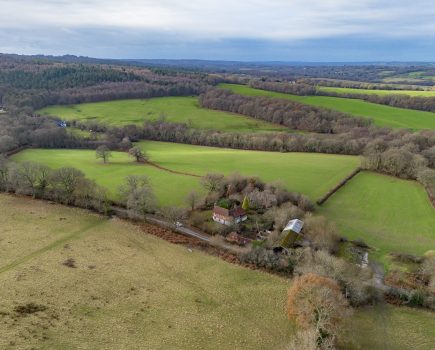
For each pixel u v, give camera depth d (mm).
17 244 75750
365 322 57000
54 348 48781
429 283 65562
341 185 106938
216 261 73062
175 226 85250
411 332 55156
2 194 102312
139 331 53406
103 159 129625
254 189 96750
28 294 59500
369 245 78688
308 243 76125
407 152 117688
